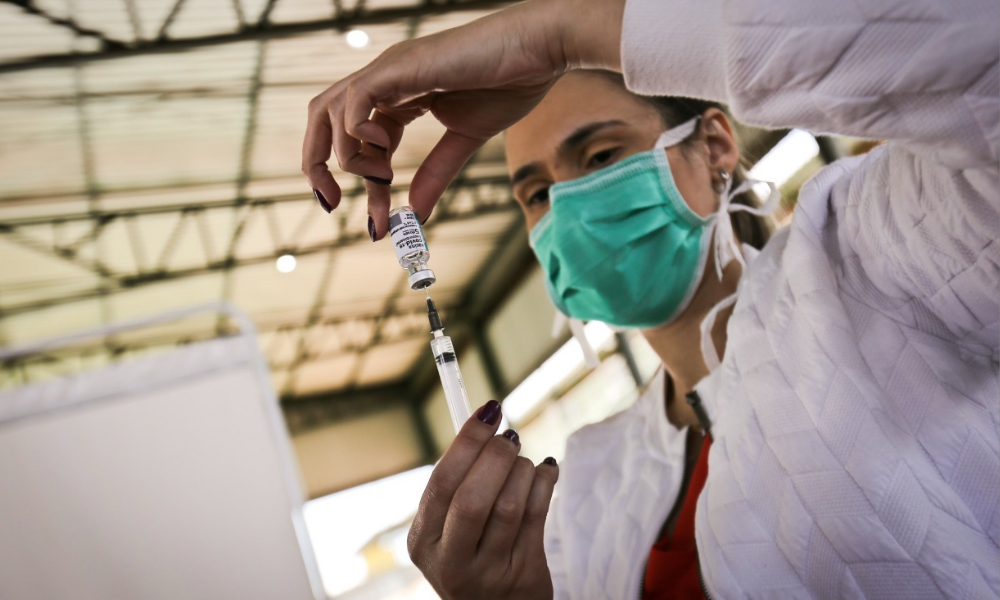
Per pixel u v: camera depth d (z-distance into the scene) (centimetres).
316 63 726
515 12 72
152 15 635
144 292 1102
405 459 1680
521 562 78
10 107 704
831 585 77
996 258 63
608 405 1011
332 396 1678
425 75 74
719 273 120
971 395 74
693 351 124
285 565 204
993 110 54
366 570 1273
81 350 1263
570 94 136
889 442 75
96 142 783
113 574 196
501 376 1320
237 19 653
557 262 140
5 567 192
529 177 140
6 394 201
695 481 106
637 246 127
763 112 60
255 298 1205
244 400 212
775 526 82
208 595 200
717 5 61
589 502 123
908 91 55
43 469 198
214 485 206
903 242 72
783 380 83
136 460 204
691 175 130
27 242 925
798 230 84
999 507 71
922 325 76
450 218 1055
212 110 768
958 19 53
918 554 72
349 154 81
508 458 76
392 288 1285
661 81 65
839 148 570
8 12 604
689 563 101
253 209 964
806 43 56
